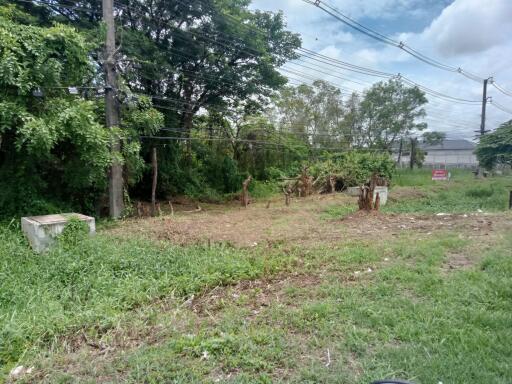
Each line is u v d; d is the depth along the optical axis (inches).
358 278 174.6
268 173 743.7
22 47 248.1
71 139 270.7
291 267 198.1
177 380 98.4
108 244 218.5
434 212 430.6
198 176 640.4
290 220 344.5
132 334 127.9
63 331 130.8
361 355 108.3
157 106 495.5
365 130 1213.1
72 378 102.2
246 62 571.8
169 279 179.6
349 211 400.5
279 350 110.8
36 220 227.0
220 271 188.7
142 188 547.5
